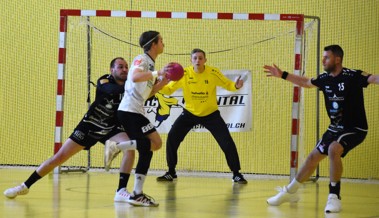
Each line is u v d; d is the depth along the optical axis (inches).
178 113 801.6
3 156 895.7
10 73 892.6
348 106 459.8
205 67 714.2
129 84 462.0
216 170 856.9
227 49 854.5
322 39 826.2
